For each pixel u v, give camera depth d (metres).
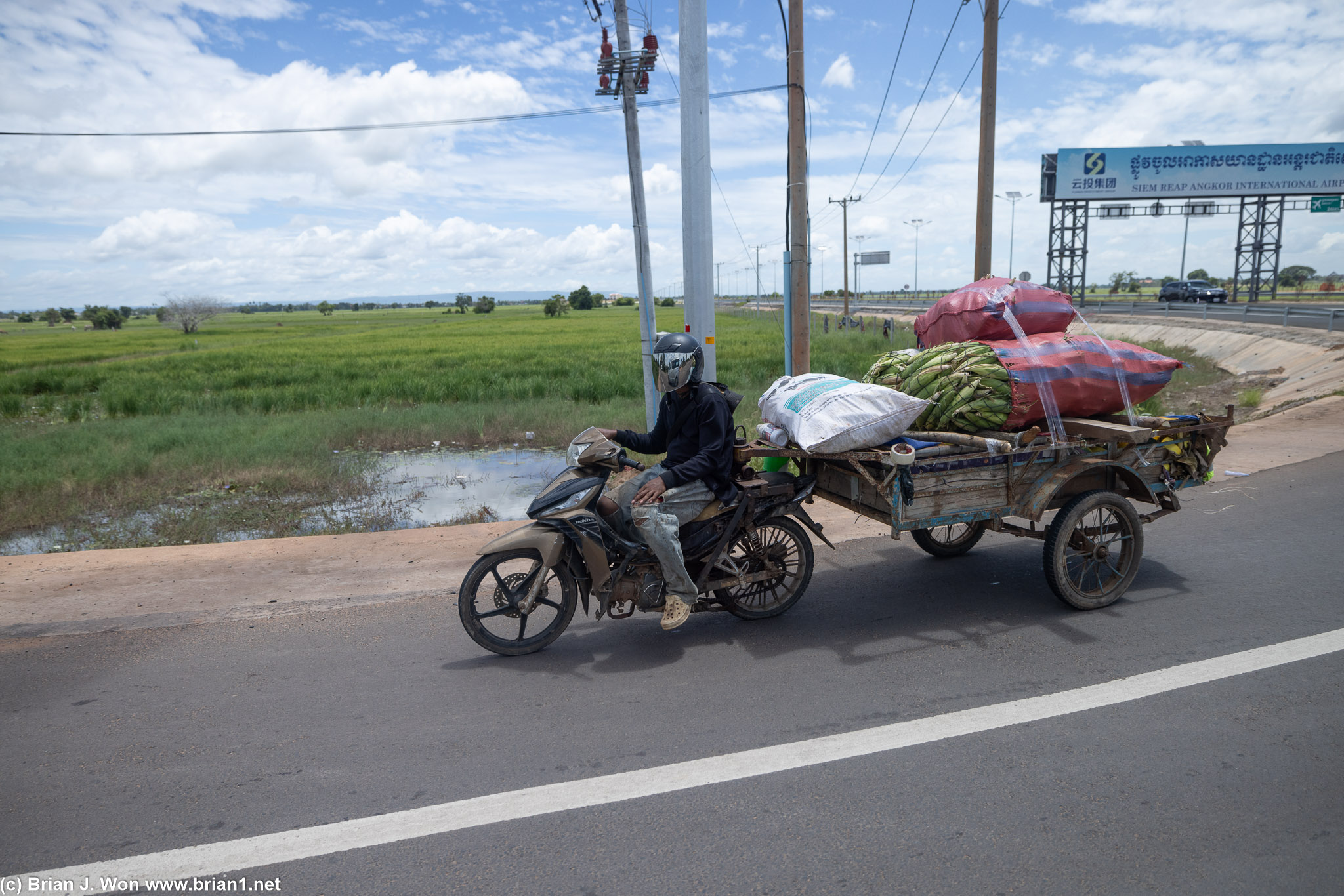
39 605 5.09
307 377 24.78
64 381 25.77
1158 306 41.47
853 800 2.75
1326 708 3.29
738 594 4.70
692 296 7.95
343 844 2.58
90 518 8.68
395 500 9.33
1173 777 2.83
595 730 3.32
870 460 4.22
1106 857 2.41
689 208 7.84
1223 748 3.01
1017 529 4.57
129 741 3.30
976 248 12.95
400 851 2.54
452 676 3.91
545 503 4.05
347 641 4.39
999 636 4.20
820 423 4.11
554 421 14.17
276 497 9.56
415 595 5.15
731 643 4.25
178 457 11.01
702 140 7.75
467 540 6.57
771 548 4.62
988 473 4.39
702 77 7.68
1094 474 4.71
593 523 4.06
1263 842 2.47
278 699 3.68
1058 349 4.47
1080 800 2.71
